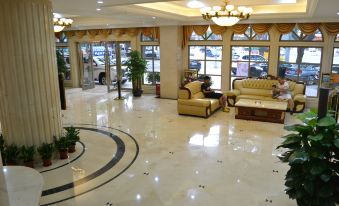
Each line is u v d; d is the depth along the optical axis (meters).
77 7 6.39
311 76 9.23
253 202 4.03
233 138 6.54
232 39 9.96
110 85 12.67
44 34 4.90
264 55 9.71
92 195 4.23
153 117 8.32
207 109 8.13
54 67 5.21
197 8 8.66
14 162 4.95
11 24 4.54
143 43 11.41
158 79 11.72
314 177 3.03
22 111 4.87
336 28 8.31
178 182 4.59
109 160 5.40
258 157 5.50
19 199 2.16
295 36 9.09
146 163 5.28
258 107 7.74
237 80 9.72
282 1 7.14
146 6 7.38
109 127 7.40
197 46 10.66
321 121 2.98
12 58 4.66
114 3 5.79
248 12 6.22
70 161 5.33
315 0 4.90
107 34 11.73
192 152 5.77
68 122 7.85
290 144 3.18
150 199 4.12
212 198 4.13
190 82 9.24
